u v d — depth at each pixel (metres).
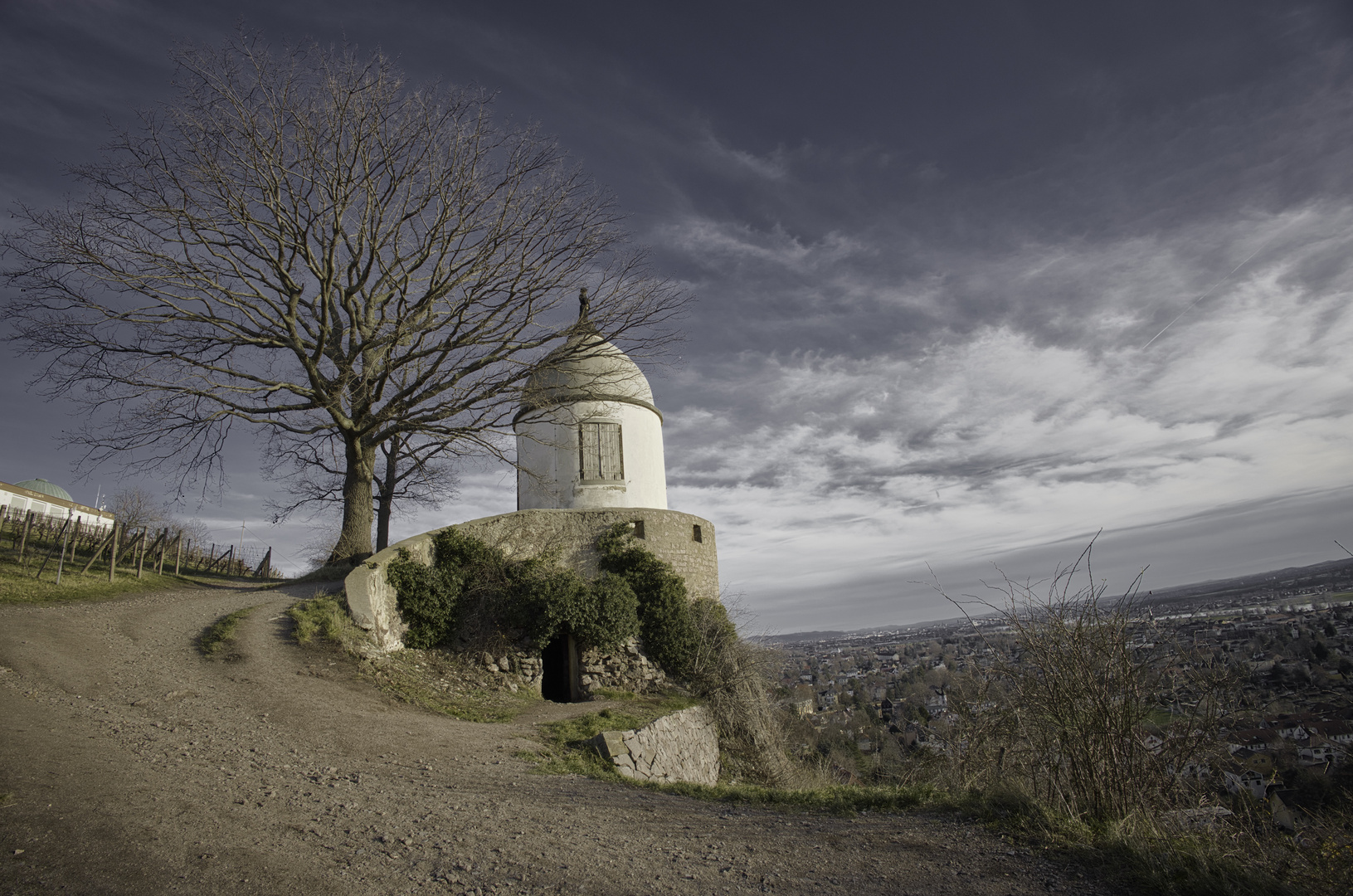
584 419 21.95
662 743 13.02
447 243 20.41
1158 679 6.51
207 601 17.64
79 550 21.86
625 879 5.42
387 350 20.12
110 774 6.91
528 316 20.78
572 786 8.85
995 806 6.99
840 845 6.27
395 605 16.44
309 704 11.23
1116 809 6.38
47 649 11.60
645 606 19.03
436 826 6.49
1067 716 6.65
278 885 4.93
